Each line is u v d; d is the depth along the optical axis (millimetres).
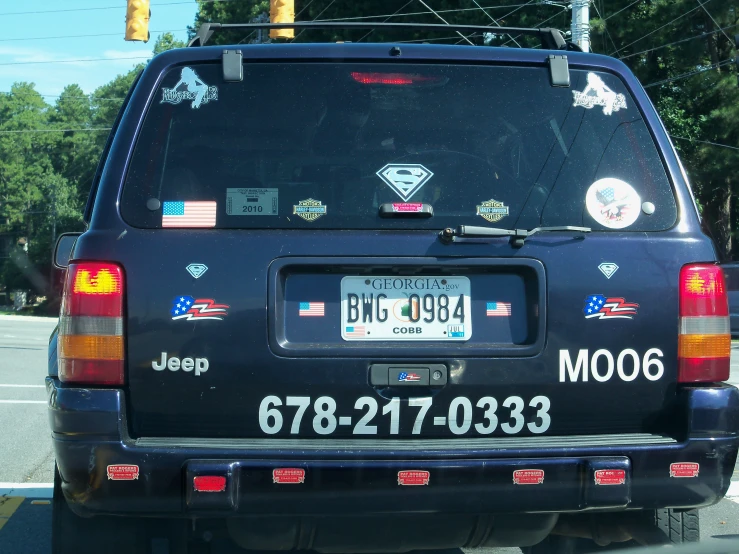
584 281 3199
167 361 3072
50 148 97688
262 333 3100
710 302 3240
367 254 3164
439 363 3139
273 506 3000
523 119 3396
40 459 7016
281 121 3316
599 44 27641
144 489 2988
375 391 3121
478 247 3191
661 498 3115
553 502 3070
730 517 5445
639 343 3203
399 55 3400
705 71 26797
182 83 3330
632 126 3412
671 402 3223
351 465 2998
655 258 3238
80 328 3064
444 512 3047
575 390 3176
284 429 3102
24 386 11484
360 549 3268
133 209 3174
